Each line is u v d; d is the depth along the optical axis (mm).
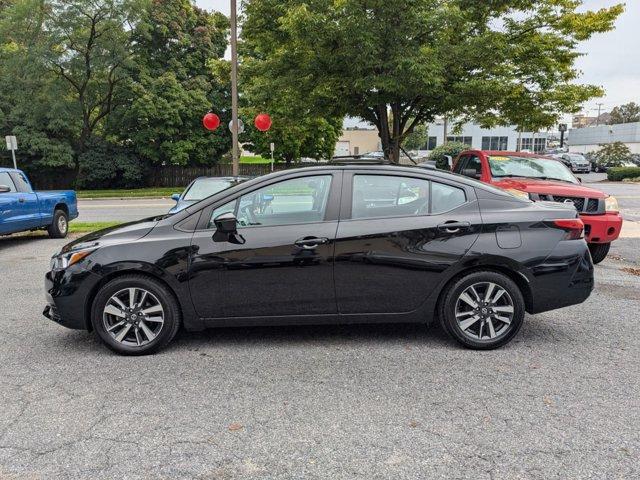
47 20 29422
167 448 2988
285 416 3352
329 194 4520
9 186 10516
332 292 4418
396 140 15195
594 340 4762
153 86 29844
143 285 4379
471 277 4430
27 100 30188
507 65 13578
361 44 11938
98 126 36438
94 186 33281
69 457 2900
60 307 4410
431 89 12516
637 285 6938
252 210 4508
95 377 3975
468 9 13609
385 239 4395
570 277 4496
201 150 33031
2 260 9141
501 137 58312
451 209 4523
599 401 3537
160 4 30734
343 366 4160
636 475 2707
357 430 3172
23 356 4438
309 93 14719
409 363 4215
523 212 4543
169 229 4473
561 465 2799
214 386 3803
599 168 41719
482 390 3711
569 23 14406
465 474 2725
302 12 12023
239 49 19078
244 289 4391
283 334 4949
